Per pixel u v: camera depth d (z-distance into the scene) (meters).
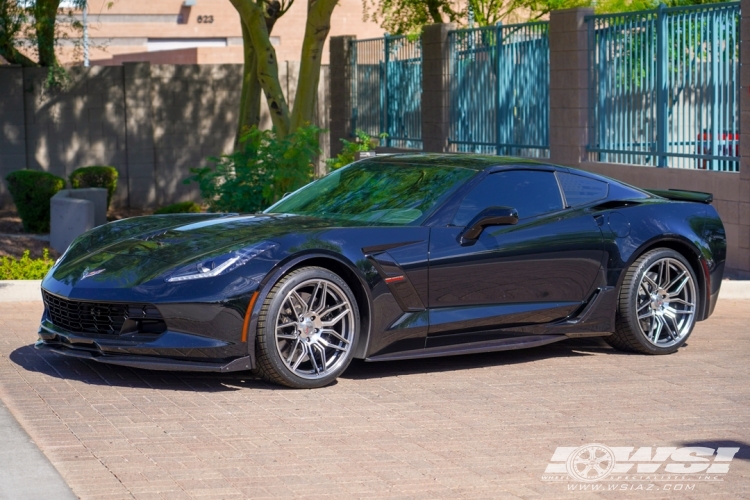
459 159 7.04
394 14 20.09
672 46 11.93
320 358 5.98
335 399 5.65
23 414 5.15
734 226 11.16
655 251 7.25
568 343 7.70
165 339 5.61
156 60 33.50
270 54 14.79
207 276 5.62
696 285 7.45
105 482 4.12
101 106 19.70
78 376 6.02
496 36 15.41
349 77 20.83
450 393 5.87
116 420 5.08
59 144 19.42
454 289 6.35
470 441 4.86
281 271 5.72
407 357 6.22
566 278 6.84
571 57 13.41
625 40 12.69
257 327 5.68
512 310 6.62
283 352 5.89
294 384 5.83
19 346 6.87
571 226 6.87
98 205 14.78
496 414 5.39
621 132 12.86
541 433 5.04
